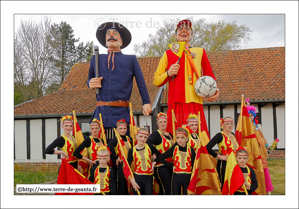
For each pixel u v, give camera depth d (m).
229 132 4.38
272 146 12.17
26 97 16.23
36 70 16.42
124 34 5.19
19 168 11.57
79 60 18.27
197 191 4.10
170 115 4.83
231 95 12.54
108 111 4.74
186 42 4.98
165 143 4.30
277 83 12.95
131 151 4.12
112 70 4.86
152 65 14.87
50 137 11.62
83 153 4.61
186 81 4.73
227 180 4.05
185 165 4.00
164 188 4.13
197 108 4.73
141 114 11.23
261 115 12.39
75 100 12.80
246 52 15.32
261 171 4.63
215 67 14.66
